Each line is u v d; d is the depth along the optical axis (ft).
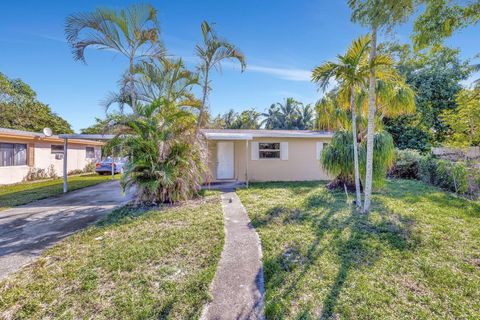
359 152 23.22
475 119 26.89
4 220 17.44
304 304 7.73
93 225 15.96
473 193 21.85
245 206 20.13
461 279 8.98
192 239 12.98
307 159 37.83
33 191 29.94
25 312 7.60
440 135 43.88
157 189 21.02
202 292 8.40
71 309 7.72
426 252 11.10
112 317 7.33
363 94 21.03
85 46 22.63
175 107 22.91
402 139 45.75
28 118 66.44
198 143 23.39
